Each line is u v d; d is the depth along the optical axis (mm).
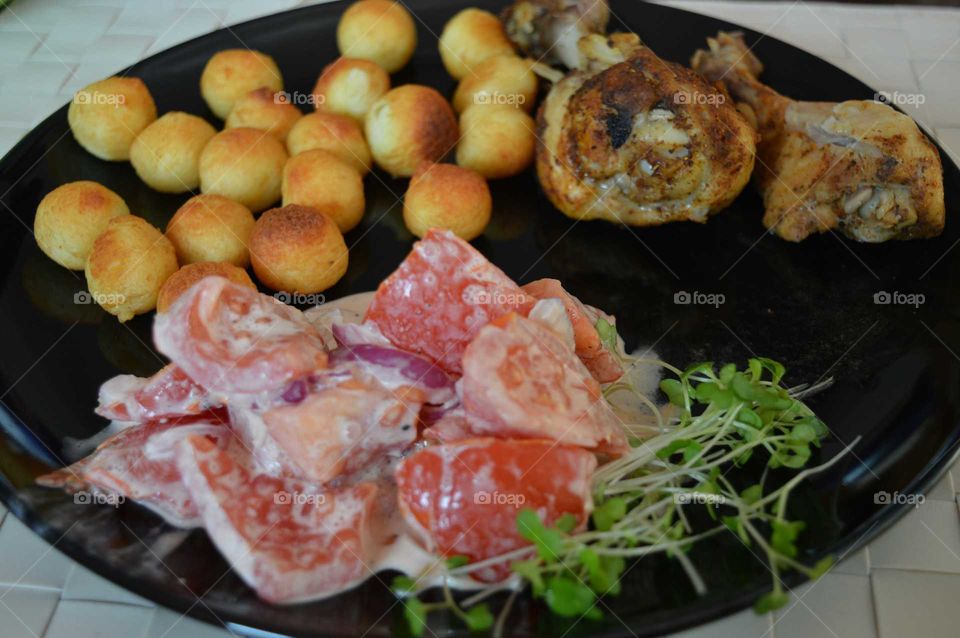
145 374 311
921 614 267
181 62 402
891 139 329
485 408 258
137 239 323
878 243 348
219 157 349
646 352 322
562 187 347
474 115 369
